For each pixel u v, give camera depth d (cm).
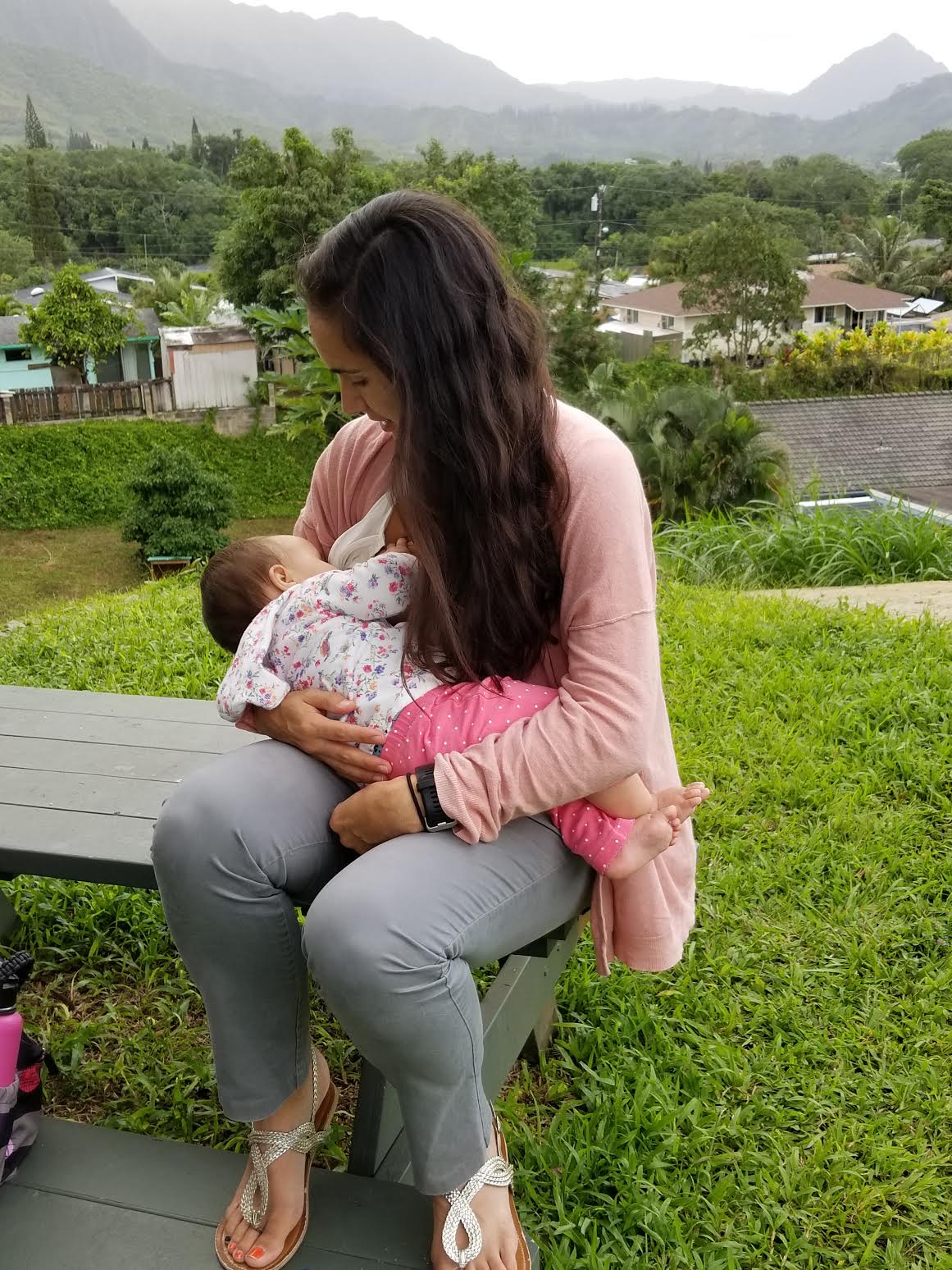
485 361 136
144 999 228
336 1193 150
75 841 178
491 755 138
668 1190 177
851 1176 180
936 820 291
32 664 428
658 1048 211
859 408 2845
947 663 390
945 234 7181
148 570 2194
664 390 1431
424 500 141
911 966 234
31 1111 158
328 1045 216
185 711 238
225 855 134
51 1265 140
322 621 154
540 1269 162
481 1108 135
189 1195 150
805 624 436
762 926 246
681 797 155
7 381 3338
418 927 126
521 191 3394
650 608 145
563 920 153
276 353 2769
